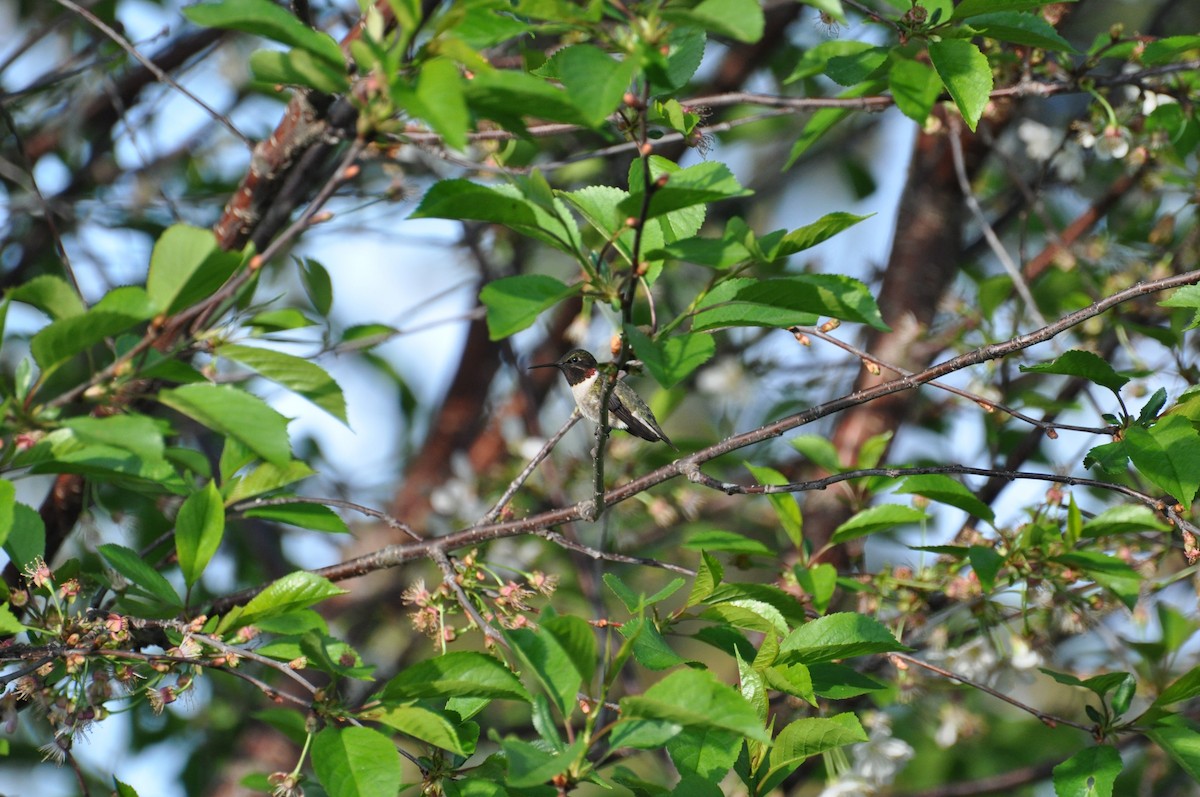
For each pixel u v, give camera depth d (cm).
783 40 1480
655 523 1372
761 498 1323
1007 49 991
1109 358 1169
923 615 953
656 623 712
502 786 596
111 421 517
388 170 1055
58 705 643
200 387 532
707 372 1408
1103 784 669
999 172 1442
